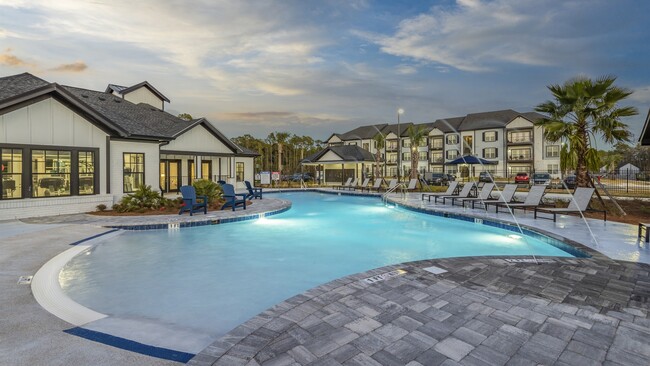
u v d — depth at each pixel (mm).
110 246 7957
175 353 2936
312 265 6676
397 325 3168
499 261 5352
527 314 3395
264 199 18234
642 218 9914
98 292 4988
